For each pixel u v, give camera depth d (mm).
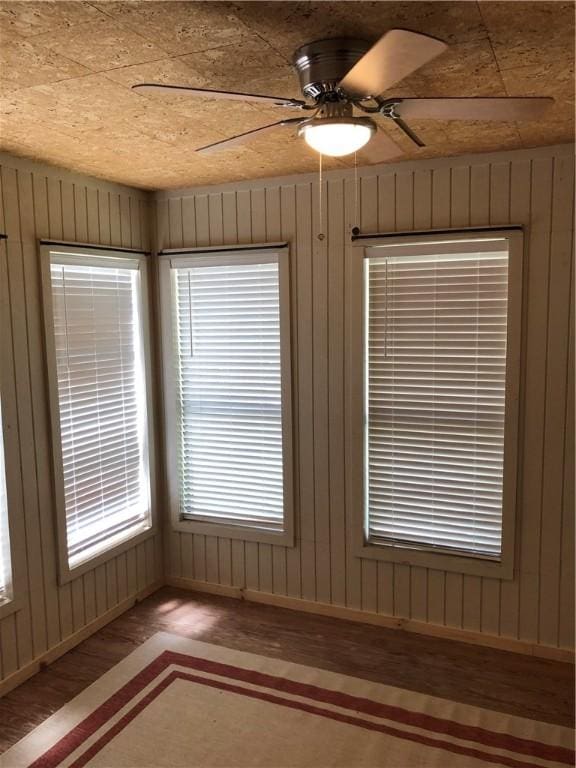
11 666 3355
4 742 2936
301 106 1986
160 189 4207
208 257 4129
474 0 1690
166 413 4414
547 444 3441
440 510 3773
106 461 4016
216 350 4246
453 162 3469
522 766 2730
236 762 2795
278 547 4199
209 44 1935
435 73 2227
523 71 2221
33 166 3408
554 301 3344
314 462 4016
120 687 3346
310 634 3871
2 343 3244
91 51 1975
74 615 3770
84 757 2832
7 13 1704
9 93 2355
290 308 3951
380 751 2842
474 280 3527
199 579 4496
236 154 3320
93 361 3875
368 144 2307
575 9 1746
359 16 1769
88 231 3791
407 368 3748
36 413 3465
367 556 3936
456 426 3672
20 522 3385
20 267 3342
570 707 3135
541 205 3318
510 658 3582
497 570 3615
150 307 4320
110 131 2861
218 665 3535
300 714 3104
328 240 3809
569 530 3451
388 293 3734
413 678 3398
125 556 4199
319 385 3941
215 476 4375
